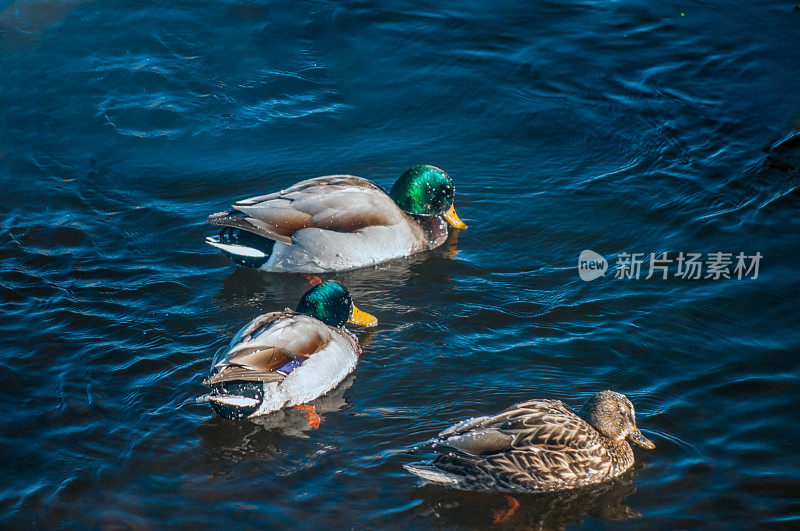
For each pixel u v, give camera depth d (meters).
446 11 18.33
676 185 13.59
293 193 12.45
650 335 10.70
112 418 9.55
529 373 10.16
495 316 11.20
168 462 8.96
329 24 18.00
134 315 11.26
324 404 9.80
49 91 16.20
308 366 9.74
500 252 12.59
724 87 15.78
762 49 16.70
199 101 15.97
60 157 14.64
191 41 17.56
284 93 16.22
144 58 17.08
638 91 15.90
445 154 14.71
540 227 13.00
